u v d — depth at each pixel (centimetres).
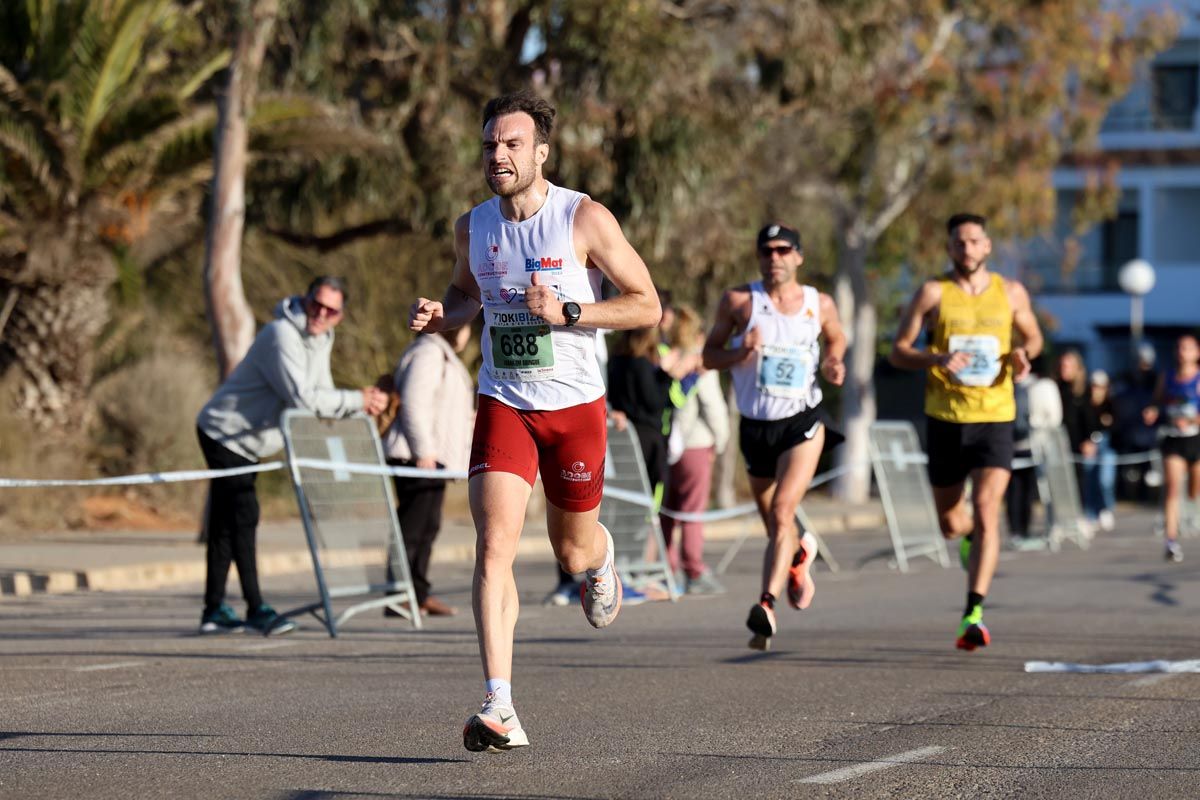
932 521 4797
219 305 4819
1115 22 7888
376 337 7056
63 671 2353
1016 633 2817
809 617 3130
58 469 5269
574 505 1669
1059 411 5612
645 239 6294
